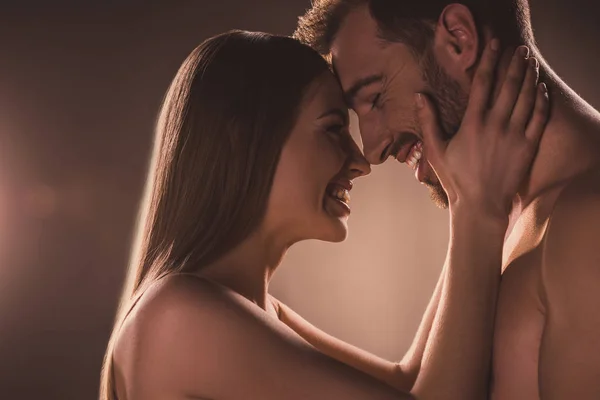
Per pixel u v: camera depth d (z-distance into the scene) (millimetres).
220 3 5891
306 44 1343
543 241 1073
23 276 5758
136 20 5914
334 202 1329
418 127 1278
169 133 1291
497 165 1151
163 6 5914
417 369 1474
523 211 1176
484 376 1105
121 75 5891
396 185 5941
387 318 5859
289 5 5840
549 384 1034
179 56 5895
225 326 1097
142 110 5867
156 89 5891
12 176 5797
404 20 1256
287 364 1089
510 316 1108
